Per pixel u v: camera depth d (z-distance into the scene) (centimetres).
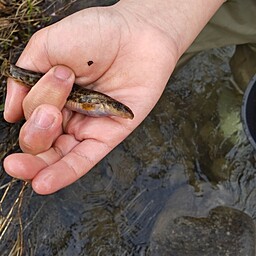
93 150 20
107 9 21
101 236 28
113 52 21
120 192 29
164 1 23
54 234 27
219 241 26
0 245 26
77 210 28
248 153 30
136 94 21
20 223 26
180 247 26
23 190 26
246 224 27
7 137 28
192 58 32
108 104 20
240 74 32
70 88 20
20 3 30
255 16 27
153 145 30
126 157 29
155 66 22
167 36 22
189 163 30
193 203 28
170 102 31
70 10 31
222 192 29
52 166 19
